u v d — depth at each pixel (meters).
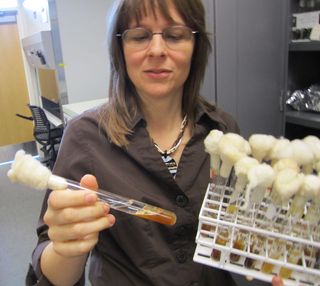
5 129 4.08
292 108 1.78
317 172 0.50
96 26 2.54
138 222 0.65
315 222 0.48
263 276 0.50
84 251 0.47
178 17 0.65
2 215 2.61
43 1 2.58
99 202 0.47
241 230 0.51
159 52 0.64
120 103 0.72
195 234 0.70
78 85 2.59
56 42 2.48
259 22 1.62
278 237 0.49
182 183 0.71
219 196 0.56
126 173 0.69
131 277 0.68
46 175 0.46
